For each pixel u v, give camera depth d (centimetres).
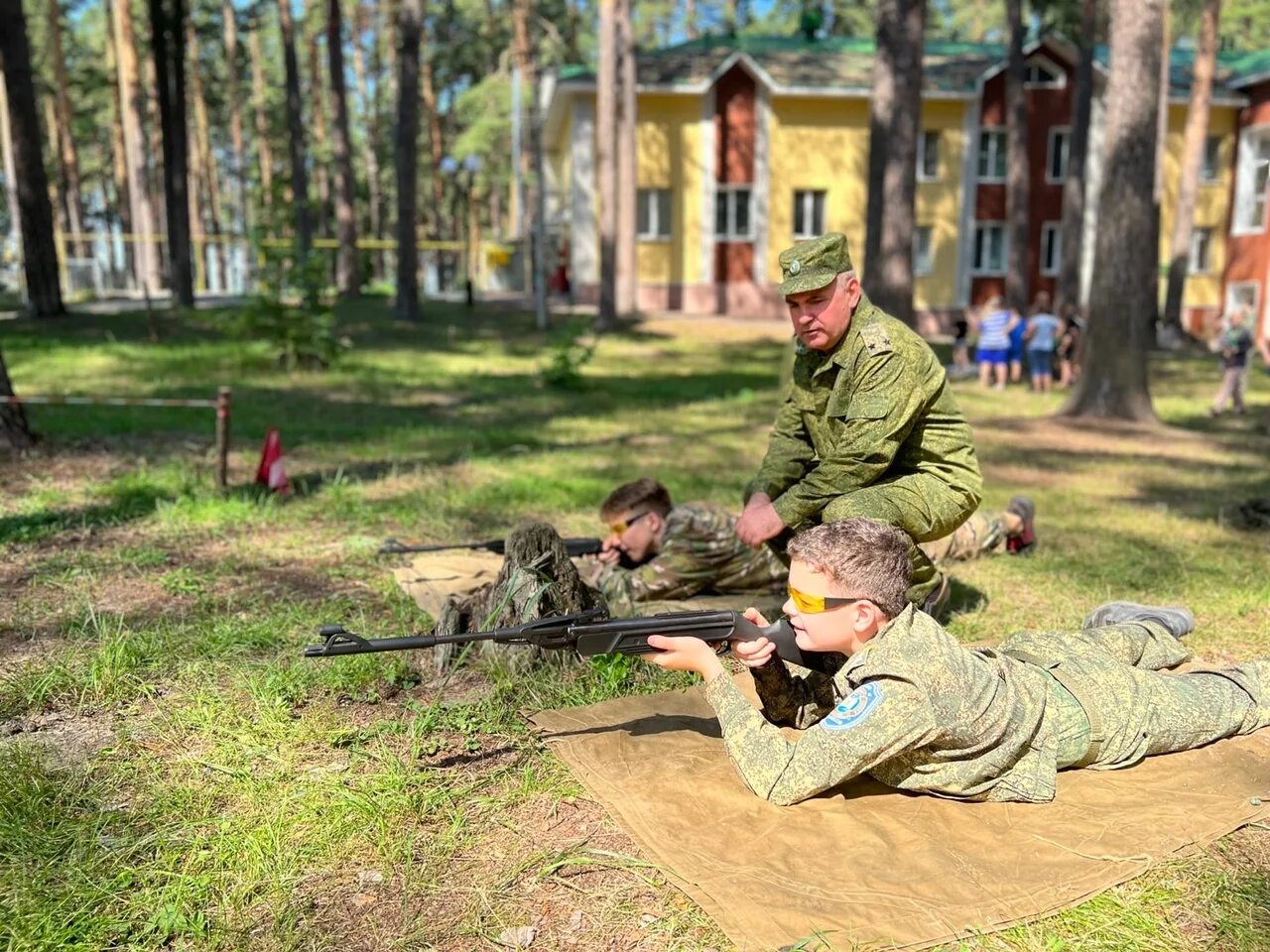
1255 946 257
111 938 262
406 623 486
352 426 1083
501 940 262
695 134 2934
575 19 4369
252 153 6325
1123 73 1278
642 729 379
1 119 3519
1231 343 1404
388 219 5966
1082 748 333
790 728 364
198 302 2753
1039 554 657
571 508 745
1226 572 615
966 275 3108
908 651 307
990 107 3080
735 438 1112
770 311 3002
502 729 384
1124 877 283
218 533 638
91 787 331
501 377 1619
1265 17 4169
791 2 5191
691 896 274
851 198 3003
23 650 443
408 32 2348
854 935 256
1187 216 2566
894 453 407
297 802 324
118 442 895
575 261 3033
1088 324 1352
